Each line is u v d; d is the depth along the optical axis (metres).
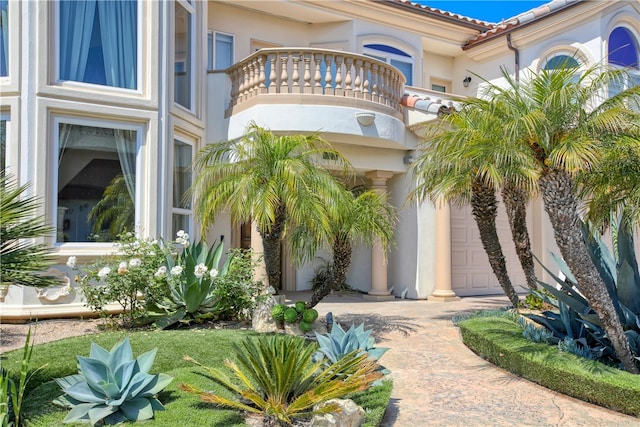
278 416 4.27
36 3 9.20
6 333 8.08
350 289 15.17
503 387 6.19
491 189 9.27
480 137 6.66
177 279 8.44
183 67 11.57
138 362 4.66
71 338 6.96
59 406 4.45
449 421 5.11
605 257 7.83
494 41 15.84
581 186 7.07
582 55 13.60
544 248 14.59
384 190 13.02
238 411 4.55
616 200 6.85
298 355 4.98
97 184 9.74
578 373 5.75
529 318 8.16
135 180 10.08
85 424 4.06
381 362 7.23
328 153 9.05
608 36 13.56
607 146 6.14
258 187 7.23
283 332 8.05
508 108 6.23
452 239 14.93
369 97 11.66
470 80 16.38
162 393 4.84
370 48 15.28
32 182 9.02
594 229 7.08
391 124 11.88
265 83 11.30
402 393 5.96
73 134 9.57
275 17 14.68
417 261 13.42
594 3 13.27
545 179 6.19
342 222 8.41
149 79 10.19
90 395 4.29
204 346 6.62
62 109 9.30
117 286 7.95
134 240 8.81
